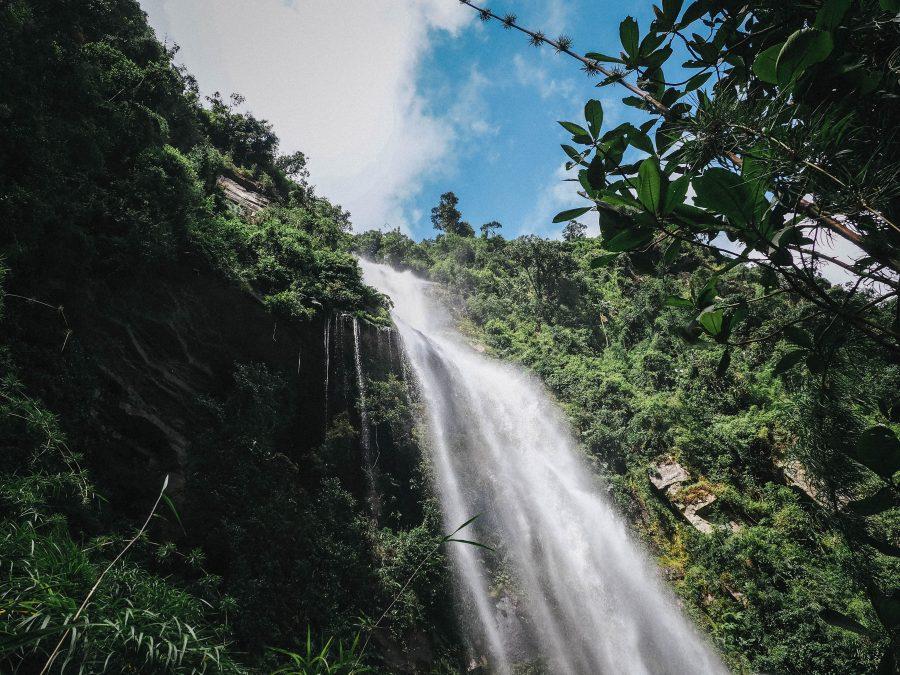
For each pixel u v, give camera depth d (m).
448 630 21.39
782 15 1.77
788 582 26.84
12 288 13.54
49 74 15.66
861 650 21.52
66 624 1.94
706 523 32.25
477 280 62.47
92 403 15.03
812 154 1.37
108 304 16.36
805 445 2.15
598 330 58.78
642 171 1.58
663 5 2.04
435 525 23.77
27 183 13.70
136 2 29.92
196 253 19.78
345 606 18.14
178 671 2.29
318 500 20.73
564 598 28.12
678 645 28.16
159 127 21.36
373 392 25.98
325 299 25.06
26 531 2.53
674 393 41.66
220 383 19.83
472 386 37.75
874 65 1.52
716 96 1.57
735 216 1.47
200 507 16.62
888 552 1.92
